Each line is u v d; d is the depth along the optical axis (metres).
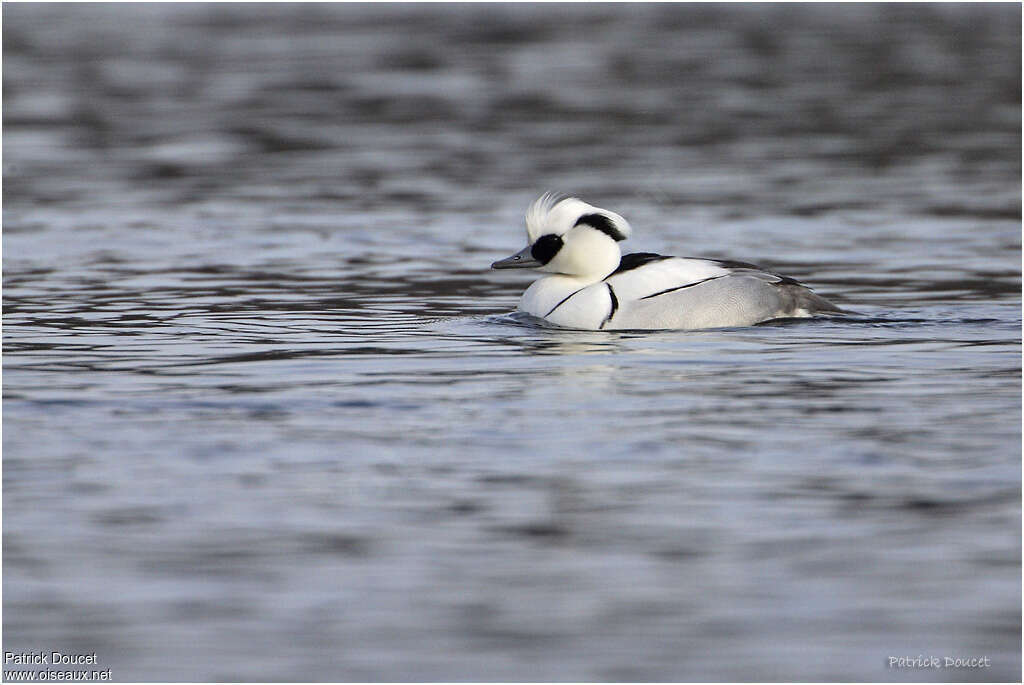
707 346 15.30
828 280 19.61
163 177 28.30
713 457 11.18
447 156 30.30
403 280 19.80
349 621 8.60
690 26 49.59
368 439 11.74
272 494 10.49
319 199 26.17
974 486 10.45
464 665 8.13
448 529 9.85
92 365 14.54
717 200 25.91
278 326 16.67
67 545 9.61
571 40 46.56
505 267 17.28
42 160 29.94
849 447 11.37
